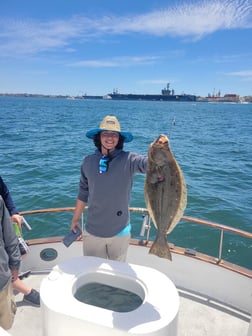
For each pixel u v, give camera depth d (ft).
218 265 12.79
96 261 9.63
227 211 32.32
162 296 8.13
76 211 11.53
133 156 10.37
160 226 8.23
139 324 7.17
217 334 11.09
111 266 9.37
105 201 10.43
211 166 55.93
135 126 125.90
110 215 10.56
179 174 7.80
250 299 12.22
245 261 22.93
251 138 101.91
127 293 9.08
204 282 13.15
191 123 157.17
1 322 8.48
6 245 8.55
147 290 8.42
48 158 58.39
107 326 7.13
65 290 8.28
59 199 34.99
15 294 12.78
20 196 35.88
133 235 26.32
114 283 9.18
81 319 7.31
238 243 25.11
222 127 141.49
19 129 106.73
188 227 27.37
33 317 11.59
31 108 281.54
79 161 56.03
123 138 10.71
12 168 49.57
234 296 12.57
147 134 98.07
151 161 8.00
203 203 34.71
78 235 11.65
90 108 302.04
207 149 76.23
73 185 40.22
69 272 9.04
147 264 14.10
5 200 11.51
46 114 199.11
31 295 12.05
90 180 10.55
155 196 8.17
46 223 28.45
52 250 14.52
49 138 86.79
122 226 10.78
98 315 7.41
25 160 56.03
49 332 7.89
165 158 7.86
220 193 38.68
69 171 48.26
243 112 315.78
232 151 74.02
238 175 49.47
